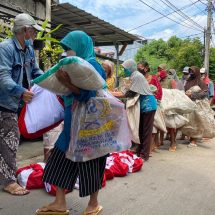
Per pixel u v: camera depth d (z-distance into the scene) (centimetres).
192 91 733
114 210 363
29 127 336
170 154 657
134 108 578
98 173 325
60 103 342
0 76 365
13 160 400
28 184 409
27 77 399
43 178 322
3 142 394
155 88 628
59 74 291
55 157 318
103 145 313
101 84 300
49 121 339
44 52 704
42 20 782
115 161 487
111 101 318
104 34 1154
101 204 378
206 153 677
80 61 282
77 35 311
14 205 365
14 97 358
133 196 409
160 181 473
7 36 642
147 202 391
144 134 589
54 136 486
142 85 581
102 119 312
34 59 412
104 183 438
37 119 337
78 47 312
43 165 439
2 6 691
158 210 370
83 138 302
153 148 671
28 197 389
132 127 575
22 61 391
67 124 310
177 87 826
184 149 715
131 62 596
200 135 729
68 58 279
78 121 301
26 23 383
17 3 764
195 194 426
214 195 426
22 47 390
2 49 373
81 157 303
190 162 592
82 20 995
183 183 469
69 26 1065
